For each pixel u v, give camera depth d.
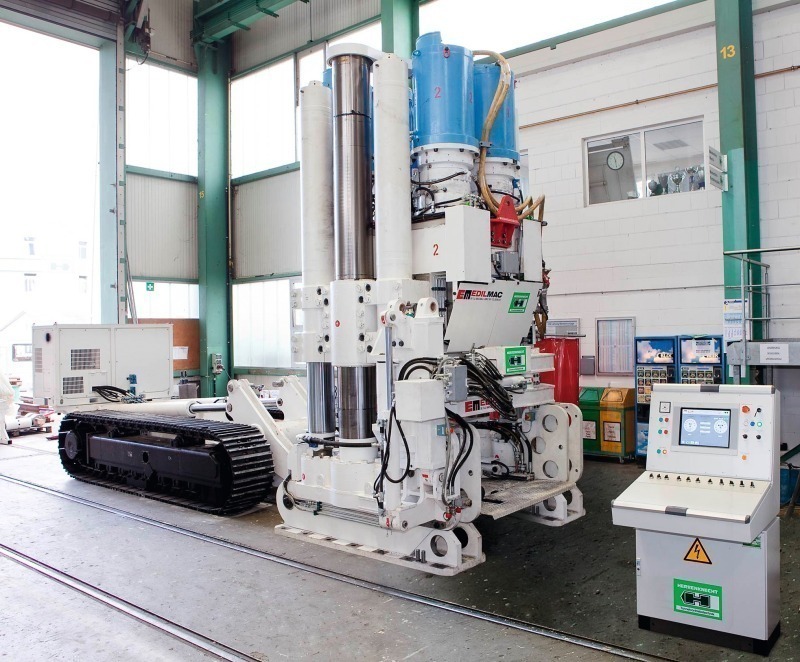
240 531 5.42
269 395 10.88
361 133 4.70
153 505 6.33
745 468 3.30
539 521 5.11
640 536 3.44
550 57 8.45
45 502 6.47
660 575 3.39
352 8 11.26
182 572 4.45
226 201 13.32
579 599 3.87
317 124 4.97
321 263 4.98
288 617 3.70
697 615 3.29
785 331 6.90
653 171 7.98
